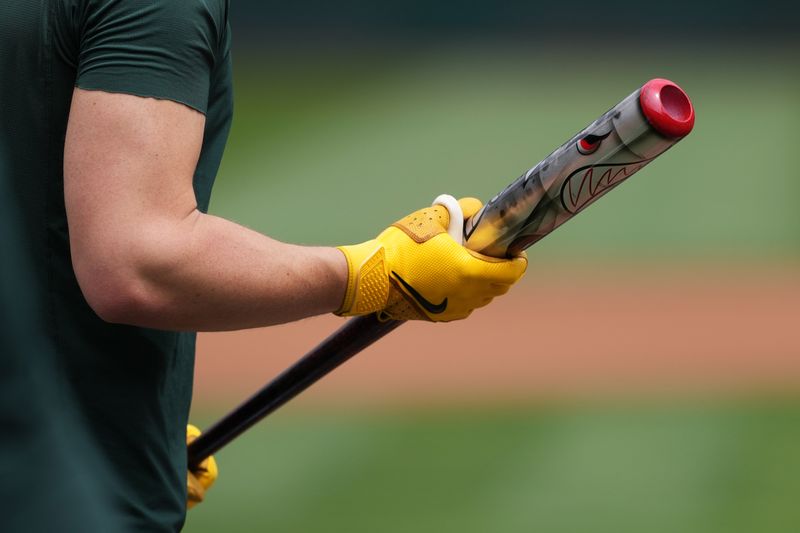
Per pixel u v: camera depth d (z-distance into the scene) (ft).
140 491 18.45
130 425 18.22
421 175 192.95
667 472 80.64
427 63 287.69
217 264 16.20
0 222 17.20
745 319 124.26
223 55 18.03
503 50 304.09
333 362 21.89
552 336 119.03
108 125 15.70
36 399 17.60
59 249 17.43
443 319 19.36
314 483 78.54
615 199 177.47
